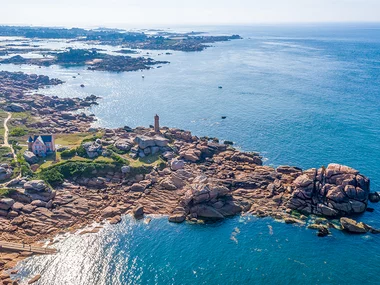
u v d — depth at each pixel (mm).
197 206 91250
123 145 120000
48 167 103875
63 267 72375
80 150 114438
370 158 121938
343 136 143000
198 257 76250
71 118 172250
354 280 70000
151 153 118812
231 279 70250
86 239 81312
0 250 75812
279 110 182125
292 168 110188
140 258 75875
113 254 76812
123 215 91250
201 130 156000
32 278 69000
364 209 92000
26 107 180000
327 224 86688
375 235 82938
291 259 75625
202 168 112750
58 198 93875
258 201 96000
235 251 78062
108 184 103688
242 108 188375
